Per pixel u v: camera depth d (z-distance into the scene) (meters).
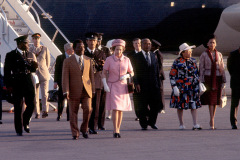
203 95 25.70
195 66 25.55
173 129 25.70
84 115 22.59
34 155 18.17
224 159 17.16
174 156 17.73
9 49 37.38
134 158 17.39
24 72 24.05
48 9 40.31
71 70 22.16
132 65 25.67
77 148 19.70
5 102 43.62
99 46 27.42
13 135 23.86
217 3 41.78
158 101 25.84
